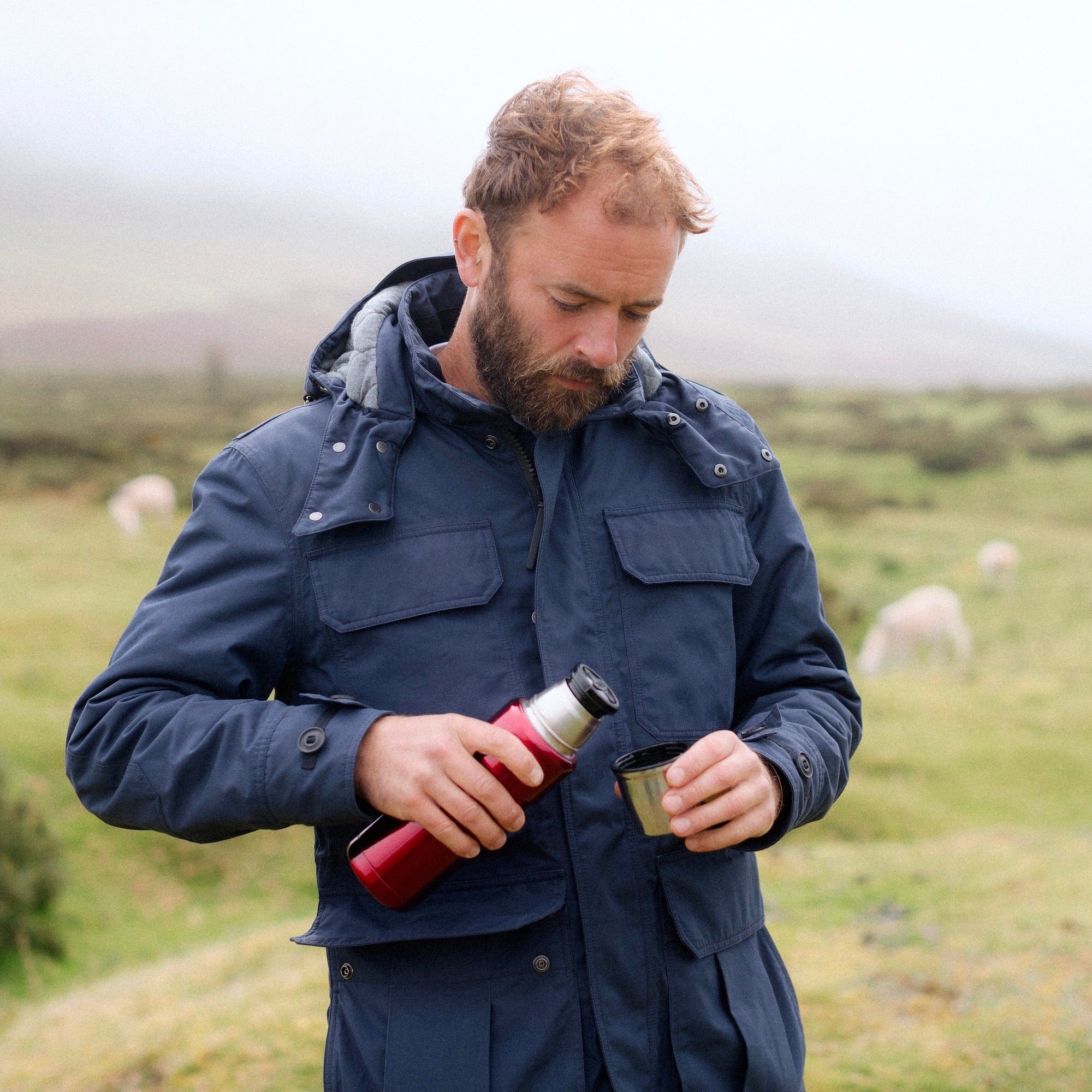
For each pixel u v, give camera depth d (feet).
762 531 5.37
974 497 99.09
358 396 4.86
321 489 4.64
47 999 26.58
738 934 4.82
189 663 4.45
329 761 4.06
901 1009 15.90
